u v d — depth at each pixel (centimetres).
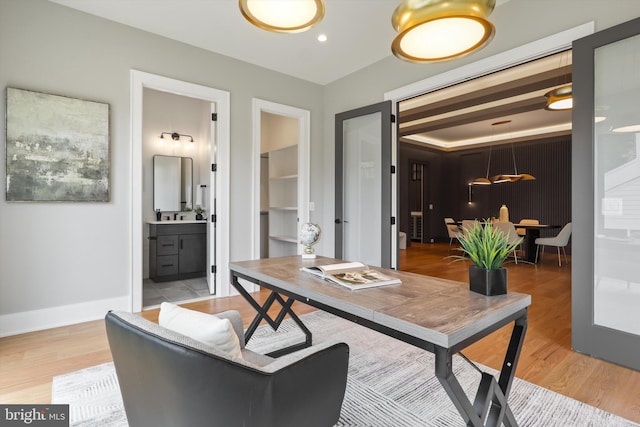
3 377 196
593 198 224
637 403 174
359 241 409
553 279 482
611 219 219
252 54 368
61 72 277
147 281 453
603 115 221
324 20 299
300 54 368
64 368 208
